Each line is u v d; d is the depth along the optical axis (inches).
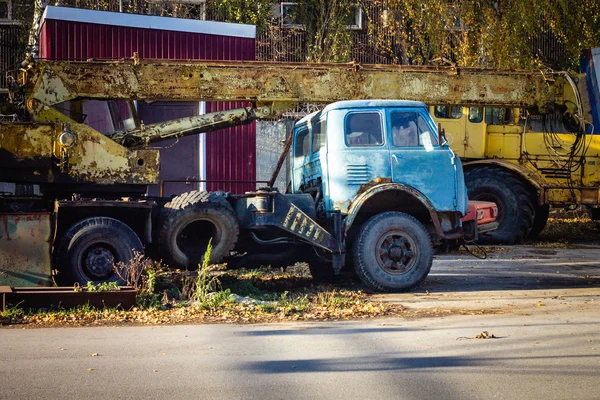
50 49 748.6
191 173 805.9
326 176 432.1
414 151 432.1
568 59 1074.7
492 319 332.5
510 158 729.6
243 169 819.4
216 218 410.9
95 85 447.2
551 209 959.6
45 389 211.2
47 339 282.8
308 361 246.8
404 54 1055.6
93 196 428.1
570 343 275.3
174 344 274.2
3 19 995.3
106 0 964.0
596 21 1050.1
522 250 666.2
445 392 210.1
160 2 986.1
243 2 1026.1
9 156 406.6
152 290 375.6
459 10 1006.4
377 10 1060.5
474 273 515.5
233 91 468.4
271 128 876.6
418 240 425.4
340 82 480.1
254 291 417.4
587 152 724.7
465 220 457.4
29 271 375.2
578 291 434.0
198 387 214.1
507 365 240.7
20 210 403.9
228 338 286.5
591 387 215.5
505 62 999.0
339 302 378.3
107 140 418.3
